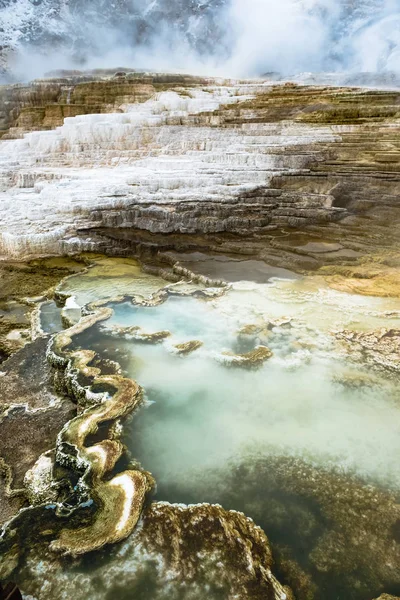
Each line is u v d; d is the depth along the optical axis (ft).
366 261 18.40
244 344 12.37
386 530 6.87
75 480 8.06
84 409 10.15
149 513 7.15
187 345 12.26
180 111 42.93
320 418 9.36
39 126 51.21
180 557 6.43
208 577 6.17
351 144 30.17
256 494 7.54
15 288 19.56
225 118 40.09
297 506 7.30
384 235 21.29
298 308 14.47
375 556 6.48
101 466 8.03
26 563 6.33
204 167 30.45
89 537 6.69
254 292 15.87
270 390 10.34
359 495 7.48
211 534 6.79
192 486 7.72
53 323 16.11
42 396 11.75
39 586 6.04
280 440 8.75
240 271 17.99
